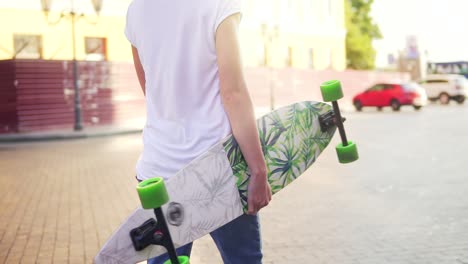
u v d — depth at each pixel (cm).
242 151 164
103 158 1196
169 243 147
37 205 695
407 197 667
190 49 170
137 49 189
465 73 5188
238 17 168
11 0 2117
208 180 167
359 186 752
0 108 2008
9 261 457
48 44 2214
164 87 177
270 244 479
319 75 3359
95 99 2175
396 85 2777
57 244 508
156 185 138
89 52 2358
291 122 178
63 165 1092
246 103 163
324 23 3700
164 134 177
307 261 429
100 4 2170
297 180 811
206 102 173
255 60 3112
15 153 1345
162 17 174
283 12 3328
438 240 476
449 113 2467
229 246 177
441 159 1003
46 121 2033
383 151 1153
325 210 607
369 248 459
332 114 182
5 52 2109
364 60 4819
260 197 165
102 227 572
